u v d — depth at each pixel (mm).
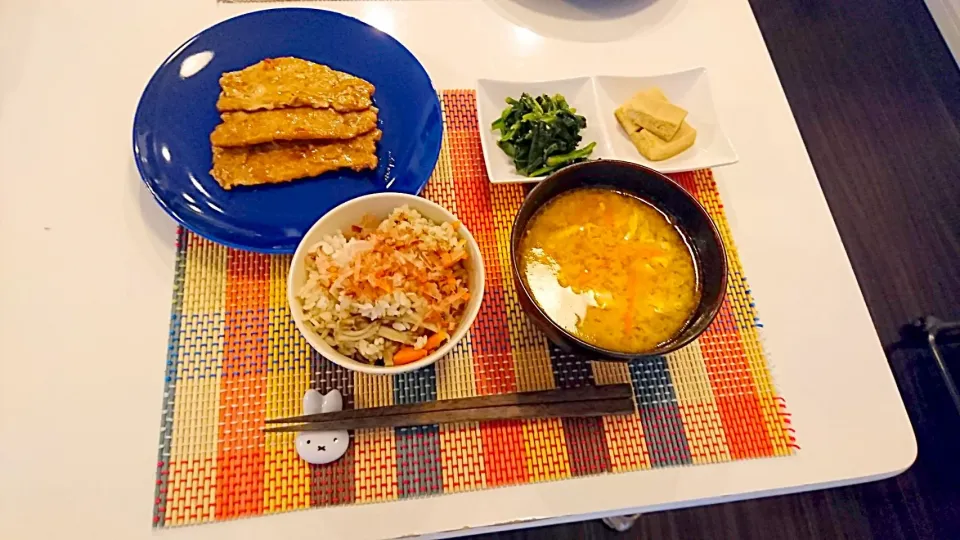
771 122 513
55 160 437
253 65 454
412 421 370
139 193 434
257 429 369
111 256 412
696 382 407
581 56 522
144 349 388
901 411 410
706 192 476
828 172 824
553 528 683
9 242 407
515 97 484
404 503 358
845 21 923
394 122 450
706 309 361
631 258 395
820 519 696
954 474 705
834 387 414
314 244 378
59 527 338
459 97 491
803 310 439
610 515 378
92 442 360
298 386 383
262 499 351
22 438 357
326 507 354
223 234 401
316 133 424
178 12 502
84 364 380
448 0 533
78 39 483
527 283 377
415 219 388
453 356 401
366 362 370
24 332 384
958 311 757
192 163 419
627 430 389
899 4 946
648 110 467
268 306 403
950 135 857
